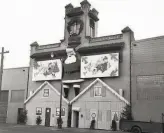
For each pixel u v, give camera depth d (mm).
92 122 34531
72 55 39281
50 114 38875
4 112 45750
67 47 40812
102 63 36188
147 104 32188
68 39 40938
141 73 33406
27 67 44781
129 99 33531
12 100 45281
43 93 40438
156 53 32781
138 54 34188
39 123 39438
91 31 42250
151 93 32188
